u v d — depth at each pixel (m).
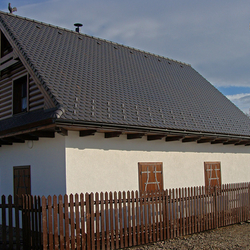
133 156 9.77
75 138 8.48
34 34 11.05
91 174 8.69
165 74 14.50
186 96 13.34
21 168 10.08
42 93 8.47
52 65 9.68
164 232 8.31
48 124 7.52
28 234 6.68
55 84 8.69
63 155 8.30
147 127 9.09
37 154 9.36
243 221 10.79
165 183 10.55
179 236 8.69
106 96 9.62
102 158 8.98
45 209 6.37
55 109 7.75
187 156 11.45
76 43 12.32
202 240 8.38
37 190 9.23
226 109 14.45
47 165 8.88
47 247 6.40
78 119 7.52
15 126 8.72
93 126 7.93
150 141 10.30
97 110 8.52
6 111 11.24
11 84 11.09
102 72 11.18
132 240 7.64
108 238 7.12
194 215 9.19
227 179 12.91
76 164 8.42
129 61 13.55
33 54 9.67
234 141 12.79
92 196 6.92
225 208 10.21
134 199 7.75
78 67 10.55
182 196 8.85
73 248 6.56
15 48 9.91
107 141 9.17
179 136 10.43
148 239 8.00
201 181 11.83
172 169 10.85
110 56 12.94
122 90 10.66
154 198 8.16
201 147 12.05
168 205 8.65
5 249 6.97
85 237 6.83
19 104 10.98
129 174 9.59
